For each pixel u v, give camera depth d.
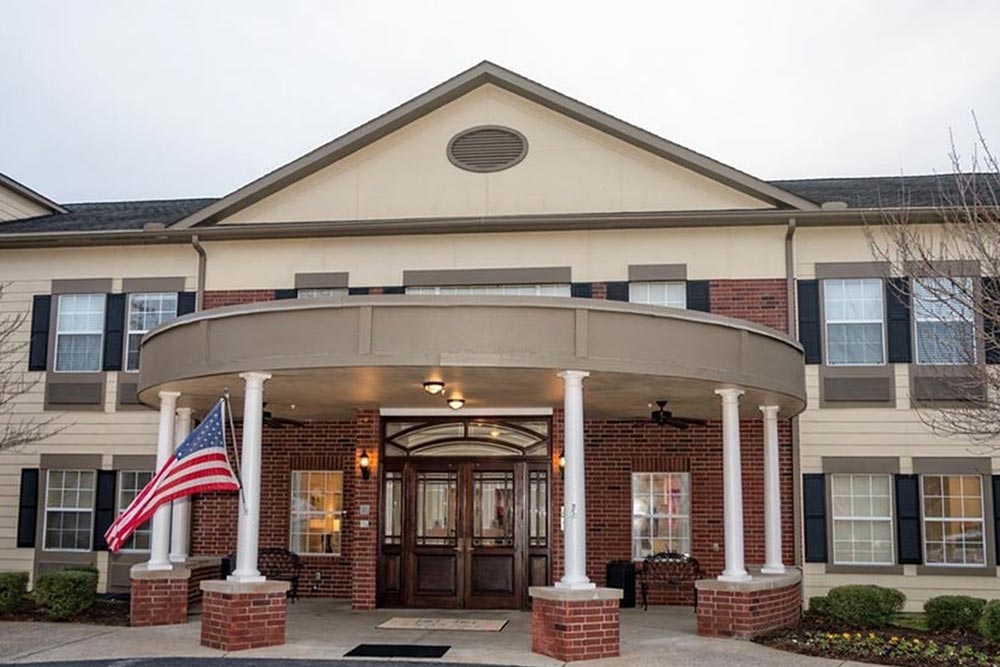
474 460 16.59
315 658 11.59
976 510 16.75
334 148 18.17
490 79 18.06
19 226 20.64
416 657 11.68
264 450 18.61
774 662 11.46
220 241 18.61
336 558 18.20
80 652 12.11
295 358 12.29
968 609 14.08
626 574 16.67
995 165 13.79
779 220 17.06
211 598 12.56
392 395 14.79
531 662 11.39
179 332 13.48
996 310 12.62
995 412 12.60
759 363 13.56
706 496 17.22
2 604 15.34
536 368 12.16
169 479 12.34
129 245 19.14
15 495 19.20
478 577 16.34
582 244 17.66
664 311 12.66
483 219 17.47
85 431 19.03
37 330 19.31
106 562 18.70
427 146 18.31
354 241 18.22
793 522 16.81
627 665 11.24
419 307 12.09
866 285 17.22
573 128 18.03
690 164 17.48
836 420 16.94
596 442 17.59
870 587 14.74
